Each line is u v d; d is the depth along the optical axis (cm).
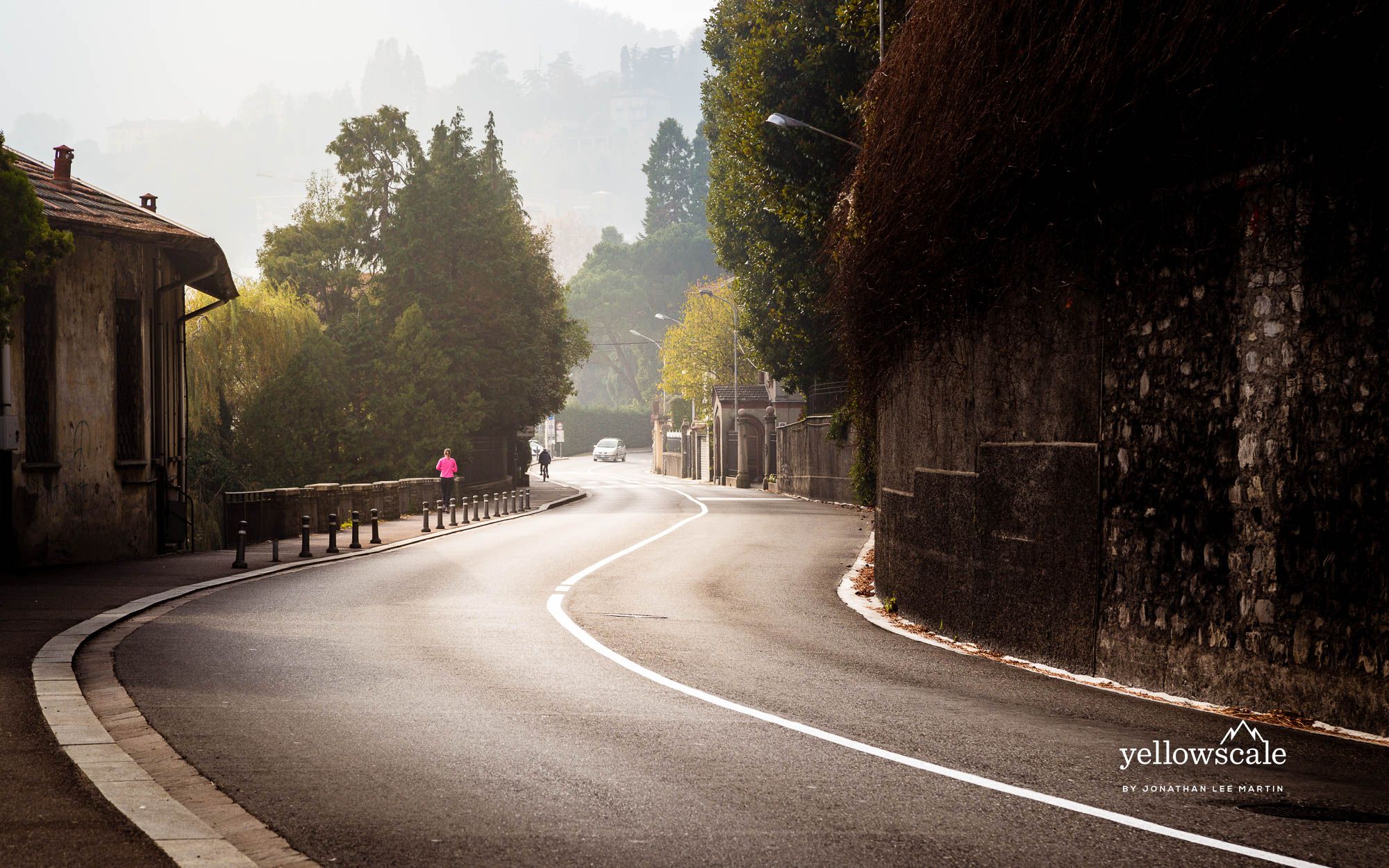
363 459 4072
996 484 1188
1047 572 1091
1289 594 822
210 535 2852
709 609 1490
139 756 662
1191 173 898
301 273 4712
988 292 1189
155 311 2127
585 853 498
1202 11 843
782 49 2795
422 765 653
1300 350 812
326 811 560
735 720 791
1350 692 771
